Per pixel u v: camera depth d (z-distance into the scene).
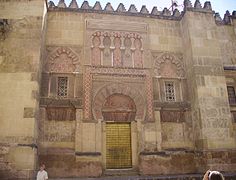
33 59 11.24
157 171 12.09
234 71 14.25
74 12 13.54
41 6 12.08
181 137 12.88
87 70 12.77
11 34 11.48
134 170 12.05
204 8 14.38
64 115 12.05
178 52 14.23
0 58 11.10
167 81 13.71
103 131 12.30
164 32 14.36
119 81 12.95
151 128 12.61
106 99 12.67
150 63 13.57
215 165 11.73
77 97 12.32
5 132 10.21
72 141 11.81
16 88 10.80
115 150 12.31
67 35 13.12
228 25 15.27
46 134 11.66
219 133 12.27
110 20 13.78
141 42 13.83
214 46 13.73
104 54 13.25
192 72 13.17
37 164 10.96
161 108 12.98
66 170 11.37
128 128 12.72
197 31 13.75
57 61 12.71
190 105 13.33
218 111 12.62
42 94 12.06
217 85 13.05
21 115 10.50
